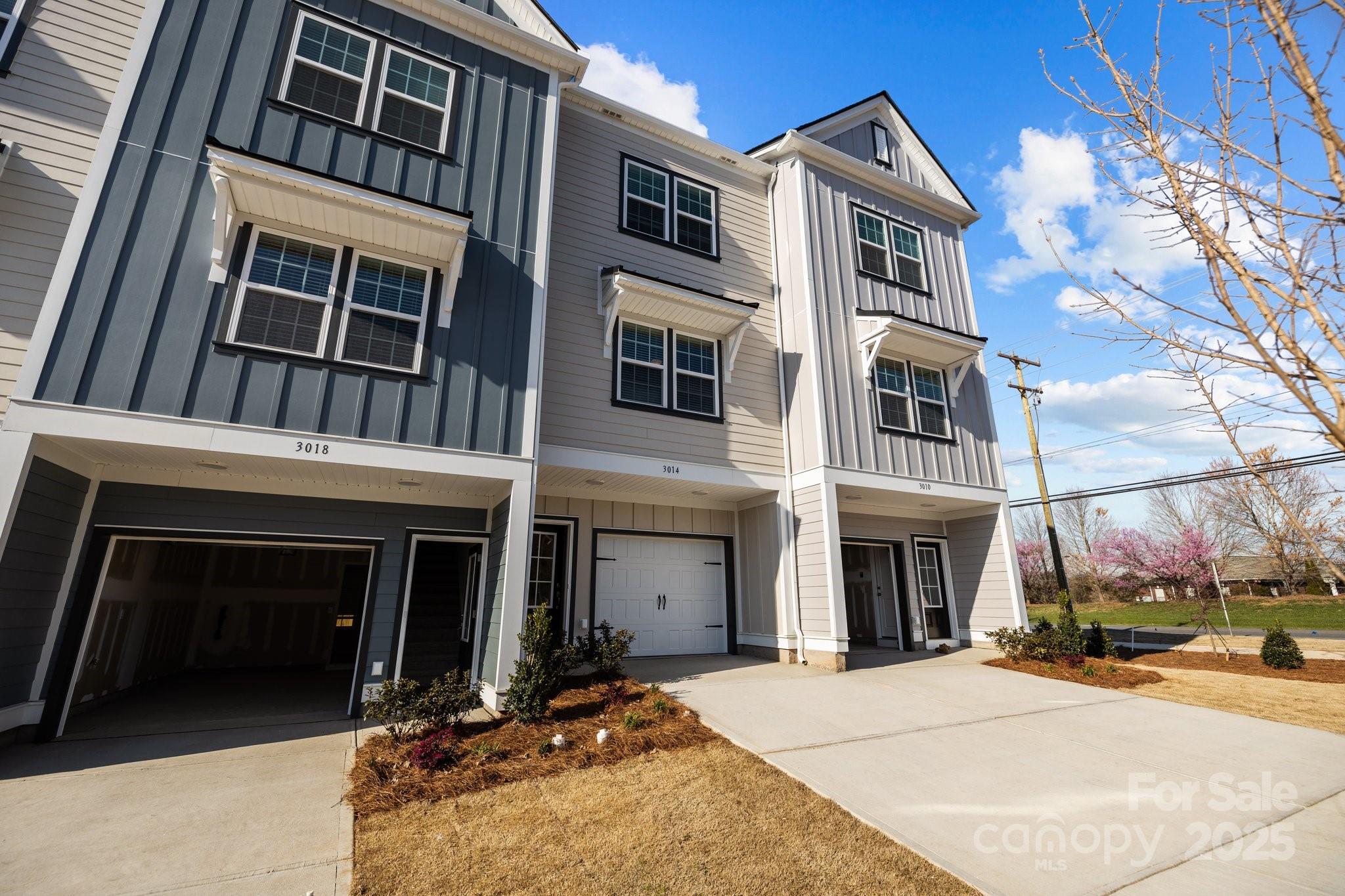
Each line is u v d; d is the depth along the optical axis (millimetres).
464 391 7059
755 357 10734
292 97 6961
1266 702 7570
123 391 5594
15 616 5492
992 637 10695
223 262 6195
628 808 4391
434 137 7652
